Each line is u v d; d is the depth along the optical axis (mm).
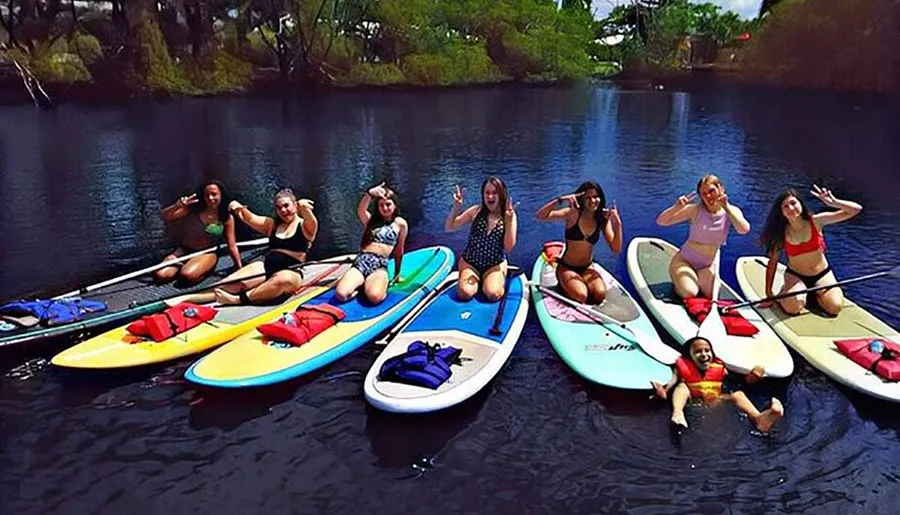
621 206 10898
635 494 4023
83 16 29500
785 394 4969
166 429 4648
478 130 19844
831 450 4375
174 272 6602
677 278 6230
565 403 4926
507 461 4336
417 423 4727
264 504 3959
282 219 6492
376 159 15141
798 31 33844
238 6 32844
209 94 30328
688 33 45031
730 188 12086
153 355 5242
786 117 22500
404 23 36531
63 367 5133
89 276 7719
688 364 4777
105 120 21500
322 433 4621
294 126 20734
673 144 16938
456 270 7305
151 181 12820
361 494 4047
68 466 4273
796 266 5957
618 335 5586
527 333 5977
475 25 41094
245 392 5043
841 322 5699
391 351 5199
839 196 11445
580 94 32656
